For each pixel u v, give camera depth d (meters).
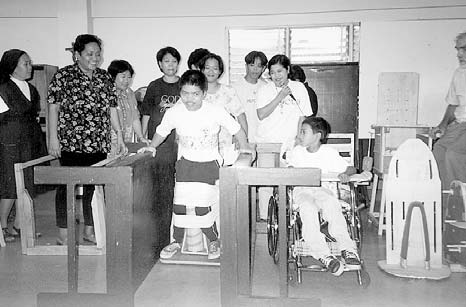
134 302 2.81
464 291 2.96
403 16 5.82
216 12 6.05
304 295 2.92
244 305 2.59
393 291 2.96
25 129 4.10
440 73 5.82
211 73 3.54
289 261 3.13
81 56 3.58
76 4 5.92
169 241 3.91
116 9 6.10
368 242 4.04
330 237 3.24
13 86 4.01
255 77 4.66
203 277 3.23
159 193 3.54
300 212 3.10
